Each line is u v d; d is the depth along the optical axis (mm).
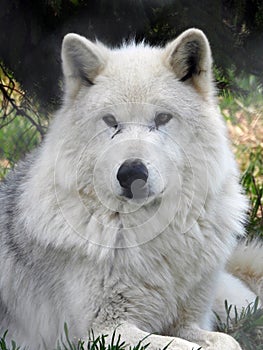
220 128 11984
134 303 11641
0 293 12883
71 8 15164
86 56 11773
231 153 12656
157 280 11695
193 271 11898
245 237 16031
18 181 13164
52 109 16594
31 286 12266
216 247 12039
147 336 10961
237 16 15906
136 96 11422
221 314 13727
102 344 10750
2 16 15039
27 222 12078
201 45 11719
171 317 12008
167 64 11812
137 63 11820
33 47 15336
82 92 11914
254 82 17469
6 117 20047
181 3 15281
